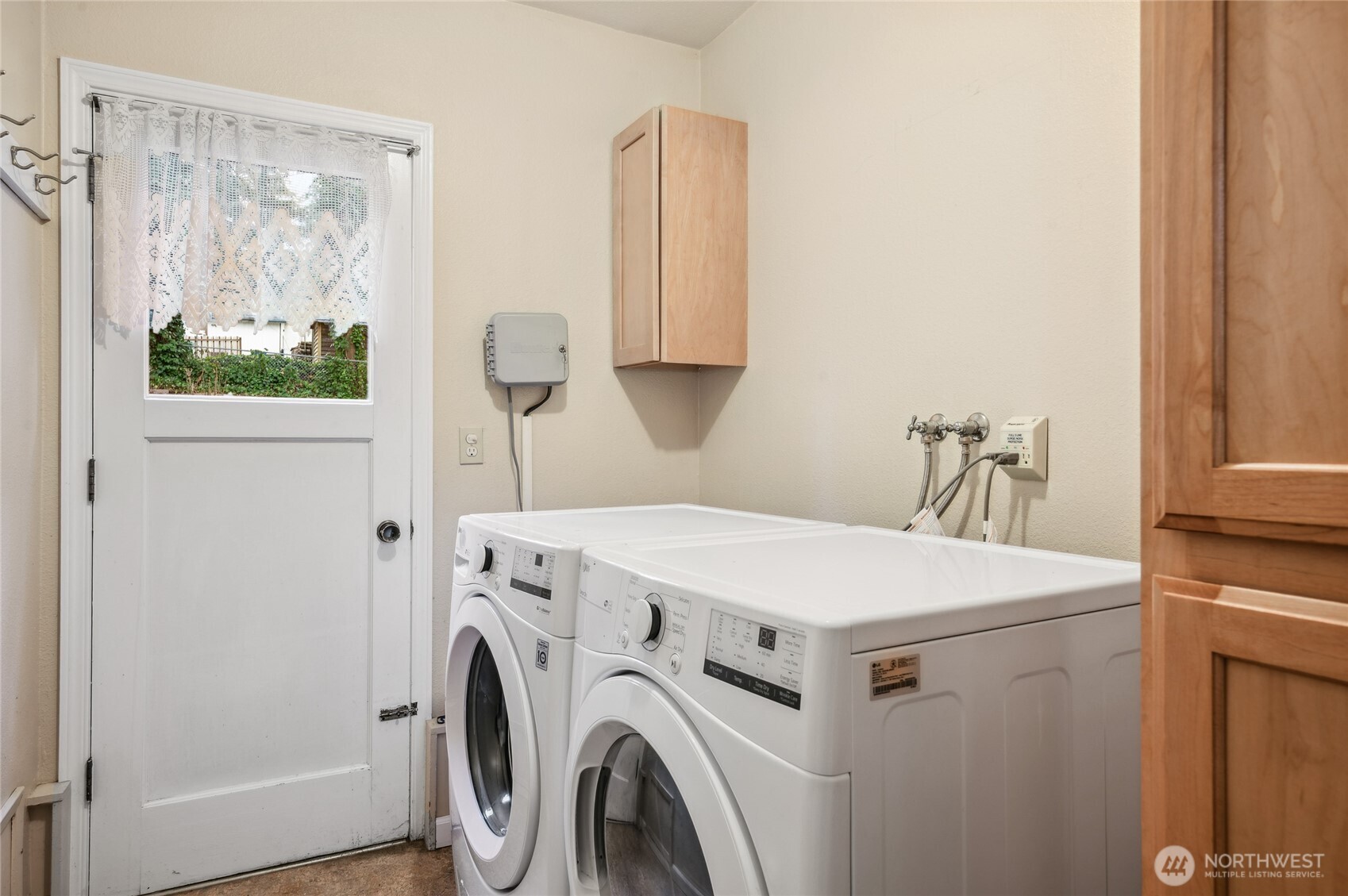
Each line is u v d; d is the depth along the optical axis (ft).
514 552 4.66
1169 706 2.27
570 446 7.93
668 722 3.01
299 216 6.54
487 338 7.38
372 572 7.05
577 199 7.97
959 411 5.38
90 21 5.97
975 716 2.69
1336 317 1.90
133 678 6.15
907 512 5.84
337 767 6.91
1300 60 1.96
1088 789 3.00
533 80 7.73
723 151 7.55
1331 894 1.91
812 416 6.82
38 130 5.68
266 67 6.56
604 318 8.11
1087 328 4.52
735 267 7.61
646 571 3.41
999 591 2.90
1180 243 2.21
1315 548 1.95
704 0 7.56
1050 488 4.75
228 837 6.46
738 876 2.59
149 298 6.05
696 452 8.55
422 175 7.16
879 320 6.07
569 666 4.07
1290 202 1.98
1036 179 4.83
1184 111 2.18
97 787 6.02
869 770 2.43
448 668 5.70
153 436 6.23
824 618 2.43
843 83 6.45
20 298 5.20
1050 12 4.73
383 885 6.34
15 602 5.15
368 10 6.99
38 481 5.68
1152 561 2.36
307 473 6.82
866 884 2.40
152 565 6.24
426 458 7.20
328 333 6.90
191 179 6.14
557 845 4.03
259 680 6.63
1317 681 1.94
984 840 2.69
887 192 6.00
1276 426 2.02
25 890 5.48
